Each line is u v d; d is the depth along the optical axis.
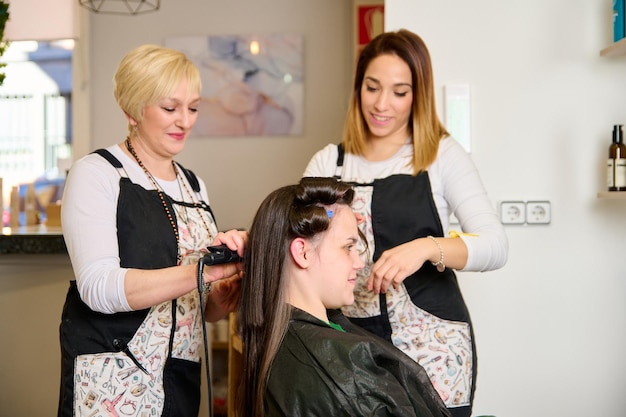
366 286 1.80
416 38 1.83
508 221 2.48
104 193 1.53
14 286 2.66
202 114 4.55
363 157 1.93
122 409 1.54
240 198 4.57
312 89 4.52
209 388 1.41
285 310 1.34
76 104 4.56
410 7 2.47
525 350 2.49
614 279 2.47
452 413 1.76
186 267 1.42
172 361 1.60
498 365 2.50
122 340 1.54
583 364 2.49
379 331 1.79
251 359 1.35
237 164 4.55
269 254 1.36
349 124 1.95
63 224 1.52
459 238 1.64
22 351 2.66
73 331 1.56
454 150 1.84
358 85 1.92
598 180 2.46
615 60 2.44
